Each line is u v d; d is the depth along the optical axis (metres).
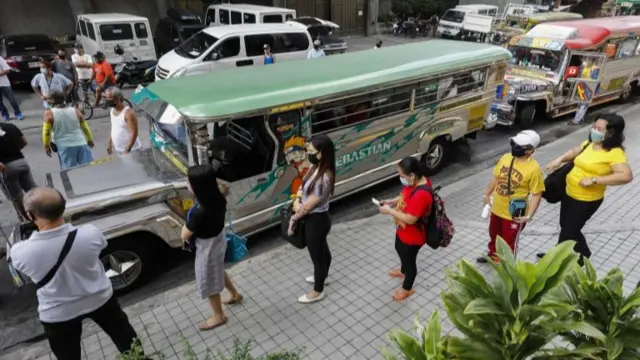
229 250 4.12
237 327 4.01
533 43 10.48
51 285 2.84
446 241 3.95
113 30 13.68
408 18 25.20
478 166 8.27
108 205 4.25
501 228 4.39
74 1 16.62
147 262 4.75
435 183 7.46
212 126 4.89
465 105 7.50
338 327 4.00
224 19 16.39
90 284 3.00
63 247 2.80
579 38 10.27
